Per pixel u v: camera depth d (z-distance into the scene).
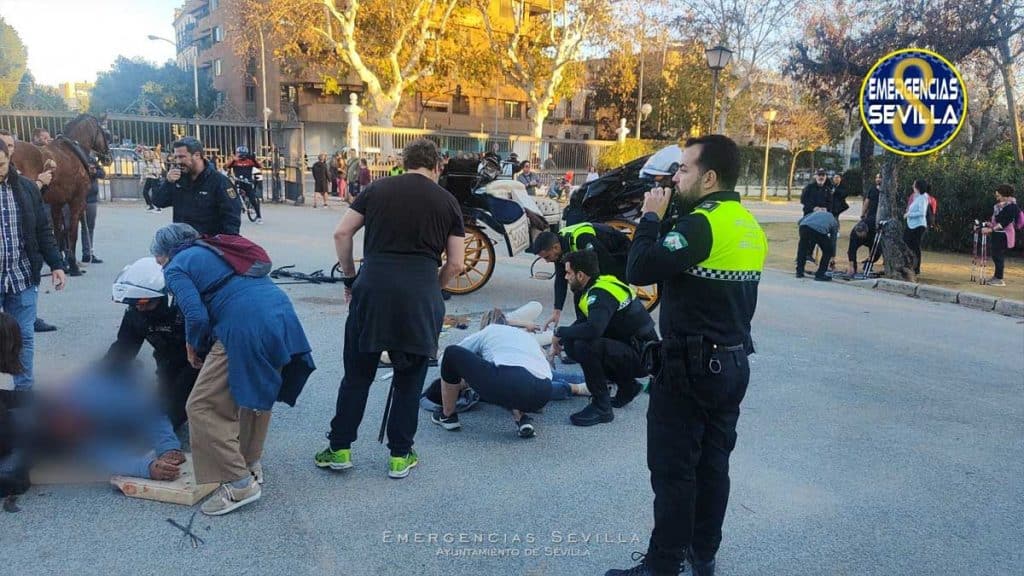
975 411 5.45
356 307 3.71
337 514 3.52
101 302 7.37
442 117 44.97
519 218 8.50
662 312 2.87
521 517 3.58
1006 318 9.16
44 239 4.59
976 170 15.48
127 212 16.59
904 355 7.01
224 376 3.38
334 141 41.09
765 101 37.84
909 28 12.69
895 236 11.52
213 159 23.73
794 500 3.89
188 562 3.06
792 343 7.27
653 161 6.61
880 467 4.36
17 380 4.45
